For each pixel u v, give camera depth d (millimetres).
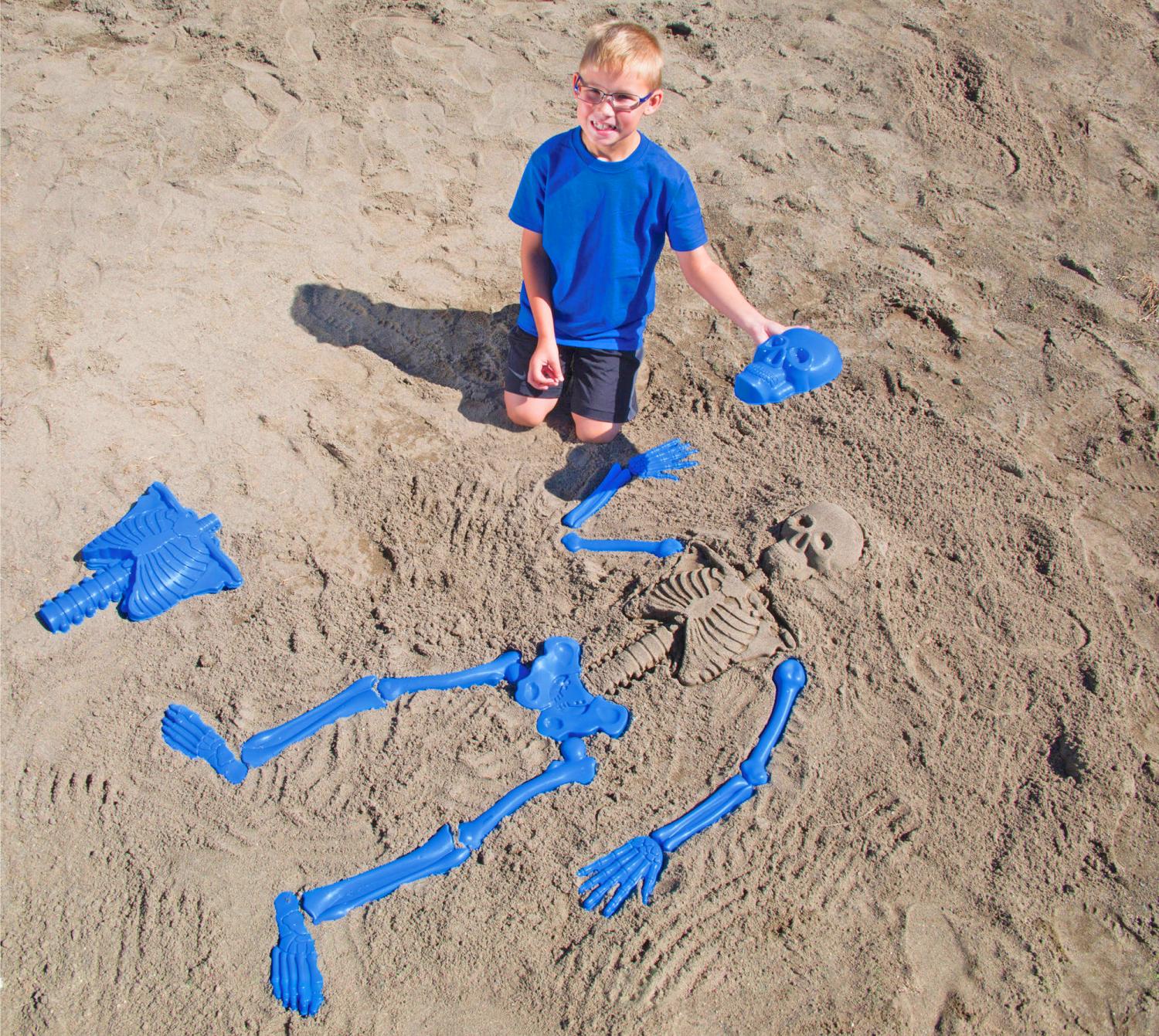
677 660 1772
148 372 2164
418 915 1540
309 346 2242
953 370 2229
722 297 1912
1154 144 2729
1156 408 2158
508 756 1682
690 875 1565
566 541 1936
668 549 1913
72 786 1644
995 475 2035
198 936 1521
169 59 2895
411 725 1711
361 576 1902
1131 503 2008
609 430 2082
